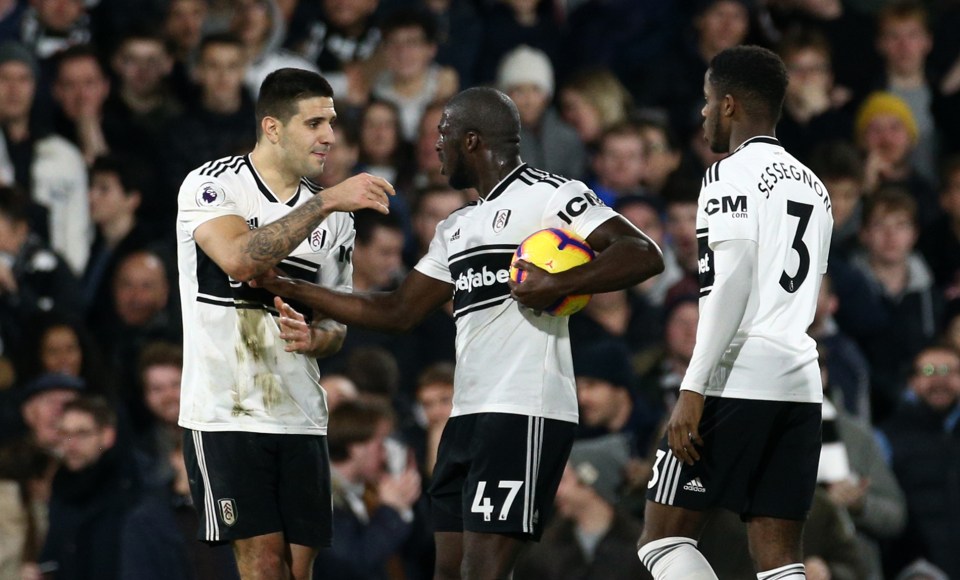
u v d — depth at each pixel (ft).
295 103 67.26
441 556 66.90
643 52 155.53
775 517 66.23
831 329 116.26
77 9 139.95
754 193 64.85
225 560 89.66
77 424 93.40
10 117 125.08
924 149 149.07
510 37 152.15
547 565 90.79
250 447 67.82
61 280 116.57
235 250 64.95
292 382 68.59
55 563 92.43
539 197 64.49
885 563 105.91
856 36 154.61
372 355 105.60
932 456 106.22
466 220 65.46
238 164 68.18
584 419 103.91
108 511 91.91
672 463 66.28
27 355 106.83
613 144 132.26
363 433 93.40
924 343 123.65
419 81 139.85
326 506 70.03
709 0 157.07
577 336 116.47
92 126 130.21
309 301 67.46
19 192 115.65
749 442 65.21
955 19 155.02
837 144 134.62
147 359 104.42
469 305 64.95
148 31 133.49
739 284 63.82
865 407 114.42
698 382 63.87
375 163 129.90
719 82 67.41
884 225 130.41
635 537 90.43
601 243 63.72
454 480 66.44
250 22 137.18
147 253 116.88
